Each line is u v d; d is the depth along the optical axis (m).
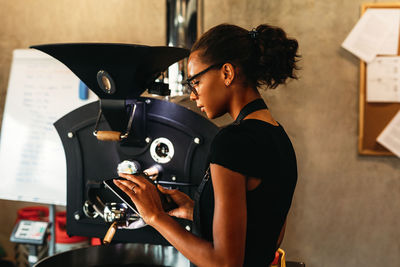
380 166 2.47
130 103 1.44
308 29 2.48
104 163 1.57
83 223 1.62
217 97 1.10
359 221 2.51
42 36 2.77
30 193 2.24
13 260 2.76
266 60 1.08
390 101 2.41
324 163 2.52
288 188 1.10
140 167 1.53
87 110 1.56
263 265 1.11
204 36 1.12
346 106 2.48
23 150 2.26
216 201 0.99
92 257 1.61
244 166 0.98
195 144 1.49
